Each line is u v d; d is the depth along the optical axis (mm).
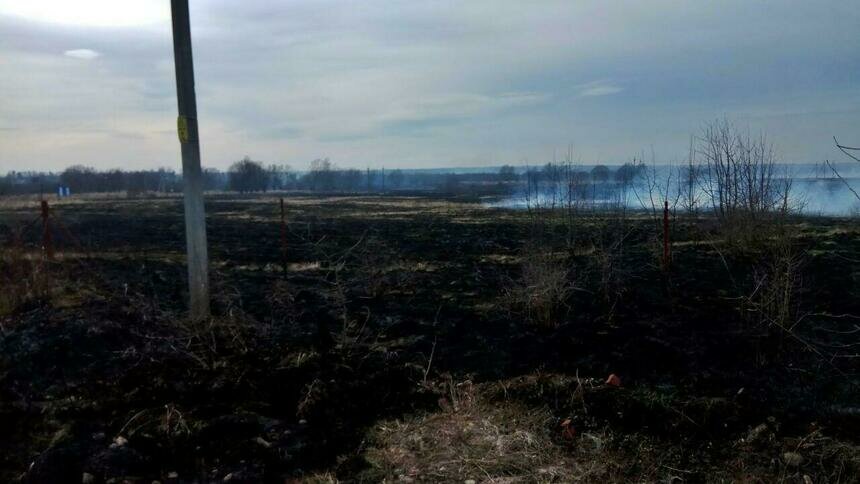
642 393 5227
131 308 7395
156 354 6273
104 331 6613
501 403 5281
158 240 16391
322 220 22828
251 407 5262
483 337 6816
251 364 6121
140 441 4668
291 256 13023
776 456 4383
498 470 4270
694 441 4621
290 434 4852
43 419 5000
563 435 4754
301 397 5449
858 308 7297
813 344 6156
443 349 6523
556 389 5371
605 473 4238
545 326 7117
